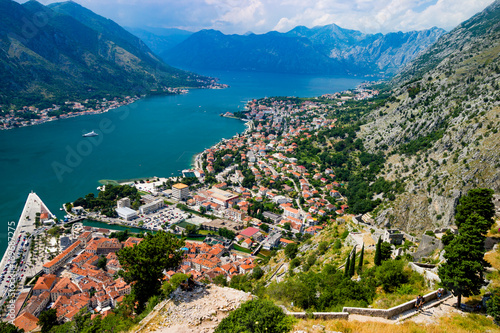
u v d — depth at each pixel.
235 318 54.16
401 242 122.56
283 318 53.59
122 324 70.19
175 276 72.31
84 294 143.75
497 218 100.88
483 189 83.56
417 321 56.69
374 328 53.34
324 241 154.50
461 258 62.41
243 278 149.75
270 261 169.00
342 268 110.38
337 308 71.69
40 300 141.00
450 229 118.00
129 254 78.44
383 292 78.56
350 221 160.62
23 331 119.31
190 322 58.78
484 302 61.50
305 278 98.00
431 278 75.56
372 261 109.88
